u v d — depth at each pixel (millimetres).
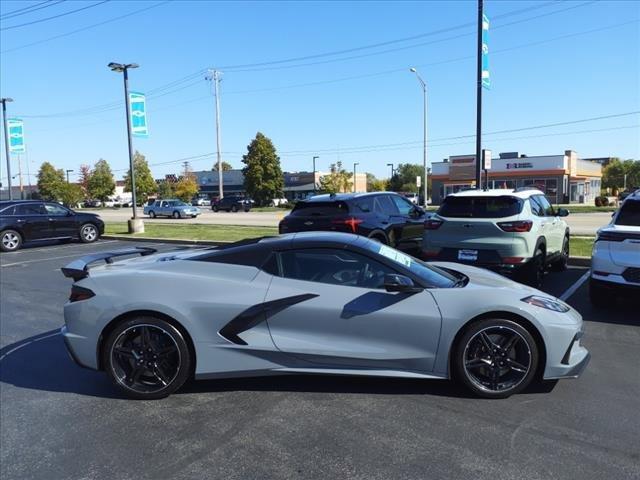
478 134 14430
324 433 3623
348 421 3793
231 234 19031
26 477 3211
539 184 57094
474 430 3613
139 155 85688
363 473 3117
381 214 10539
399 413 3896
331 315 4172
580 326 4199
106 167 89312
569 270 10219
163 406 4148
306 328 4207
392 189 85062
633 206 6973
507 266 7492
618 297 7008
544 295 4371
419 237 11812
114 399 4320
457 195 8164
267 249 4426
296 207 10562
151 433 3713
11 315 7441
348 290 4230
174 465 3287
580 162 63125
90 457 3418
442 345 4098
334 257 4352
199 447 3498
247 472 3178
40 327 6746
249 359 4230
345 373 4180
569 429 3611
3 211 16266
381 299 4172
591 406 3977
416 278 4277
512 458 3242
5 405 4254
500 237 7562
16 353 5629
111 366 4262
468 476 3057
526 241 7500
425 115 41719
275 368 4230
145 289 4242
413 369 4168
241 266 4379
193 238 17703
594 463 3176
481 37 14109
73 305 4316
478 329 4078
